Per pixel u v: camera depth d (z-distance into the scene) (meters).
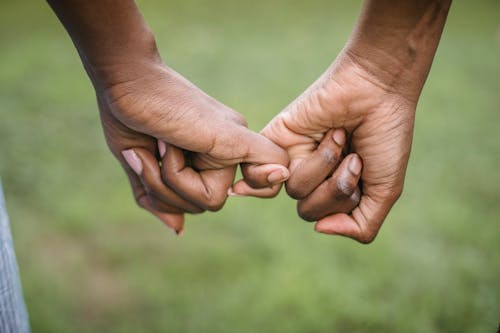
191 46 2.14
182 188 0.62
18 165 1.25
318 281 0.90
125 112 0.57
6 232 0.54
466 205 1.11
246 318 0.85
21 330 0.55
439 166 1.25
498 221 1.05
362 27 0.57
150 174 0.62
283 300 0.87
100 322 0.86
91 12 0.54
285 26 2.46
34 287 0.91
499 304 0.86
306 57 2.01
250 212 1.08
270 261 0.95
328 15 2.62
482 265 0.93
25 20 2.53
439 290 0.89
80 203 1.12
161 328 0.85
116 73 0.56
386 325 0.84
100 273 0.94
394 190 0.60
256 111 1.50
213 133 0.59
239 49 2.11
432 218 1.06
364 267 0.93
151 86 0.57
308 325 0.84
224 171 0.63
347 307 0.86
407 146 0.59
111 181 1.20
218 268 0.94
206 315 0.86
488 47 2.14
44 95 1.63
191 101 0.59
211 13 2.64
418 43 0.56
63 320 0.86
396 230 1.02
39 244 1.01
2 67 1.90
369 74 0.58
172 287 0.91
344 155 0.62
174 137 0.59
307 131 0.62
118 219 1.08
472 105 1.58
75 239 1.03
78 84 1.72
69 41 2.20
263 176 0.62
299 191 0.62
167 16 2.59
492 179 1.20
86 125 1.45
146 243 1.01
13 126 1.42
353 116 0.59
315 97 0.60
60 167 1.25
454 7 2.77
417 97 0.58
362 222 0.62
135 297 0.90
